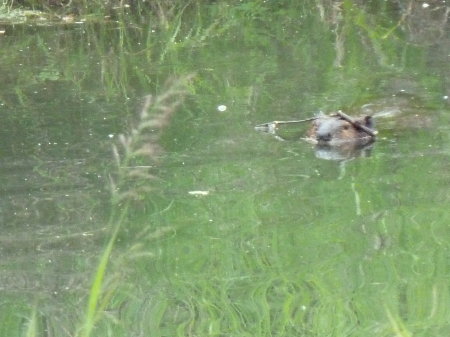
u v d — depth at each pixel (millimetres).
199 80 19312
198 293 9820
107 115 16672
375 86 18516
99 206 12289
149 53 22531
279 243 11094
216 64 20984
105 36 24844
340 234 11227
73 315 9320
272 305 9453
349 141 14969
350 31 24156
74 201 12445
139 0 28562
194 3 28281
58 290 9914
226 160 14086
